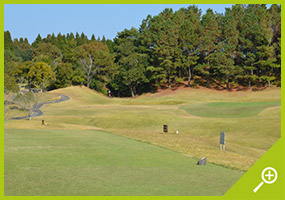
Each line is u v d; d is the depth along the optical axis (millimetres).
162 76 107375
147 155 18844
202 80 115312
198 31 109812
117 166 15633
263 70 102438
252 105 57031
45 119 56062
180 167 16094
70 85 118938
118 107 70312
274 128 35281
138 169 15195
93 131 32312
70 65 118625
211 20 109062
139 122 49469
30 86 105625
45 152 18047
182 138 29188
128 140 25469
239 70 99375
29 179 12727
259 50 99250
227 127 38875
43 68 102000
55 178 12992
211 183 13297
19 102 64562
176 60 108812
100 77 123375
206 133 38031
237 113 49719
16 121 44656
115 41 134250
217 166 16844
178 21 115500
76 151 18859
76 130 32938
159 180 13367
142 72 110500
